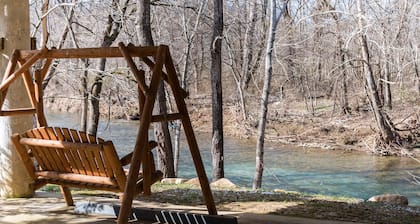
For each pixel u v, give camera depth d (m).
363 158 18.06
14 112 4.87
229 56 20.25
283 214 5.68
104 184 4.31
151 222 4.76
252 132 22.34
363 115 21.67
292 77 22.14
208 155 18.36
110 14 14.00
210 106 26.55
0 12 5.64
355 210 6.07
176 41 19.06
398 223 5.41
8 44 5.63
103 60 14.11
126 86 13.86
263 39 20.36
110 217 4.91
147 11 11.22
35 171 4.68
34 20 15.08
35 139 4.40
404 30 16.00
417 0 15.59
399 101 21.06
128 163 4.34
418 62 16.48
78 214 5.04
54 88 17.33
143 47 4.15
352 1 17.31
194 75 24.70
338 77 18.84
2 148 5.70
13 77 4.65
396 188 13.47
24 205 5.40
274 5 12.24
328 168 16.41
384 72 18.67
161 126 11.86
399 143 18.81
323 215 5.67
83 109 14.82
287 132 21.70
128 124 23.06
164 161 11.88
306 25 19.30
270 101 23.73
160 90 10.93
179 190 7.48
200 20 17.19
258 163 11.82
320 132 21.19
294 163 17.31
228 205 6.20
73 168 4.47
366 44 16.86
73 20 15.23
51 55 4.61
